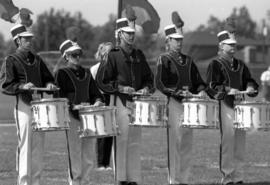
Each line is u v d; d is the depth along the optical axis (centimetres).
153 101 1531
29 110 1473
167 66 1600
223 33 1667
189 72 1611
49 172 1867
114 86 1559
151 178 1762
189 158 1627
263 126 1602
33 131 1463
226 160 1656
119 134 1492
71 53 1531
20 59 1480
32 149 1484
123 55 1583
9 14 1612
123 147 1578
